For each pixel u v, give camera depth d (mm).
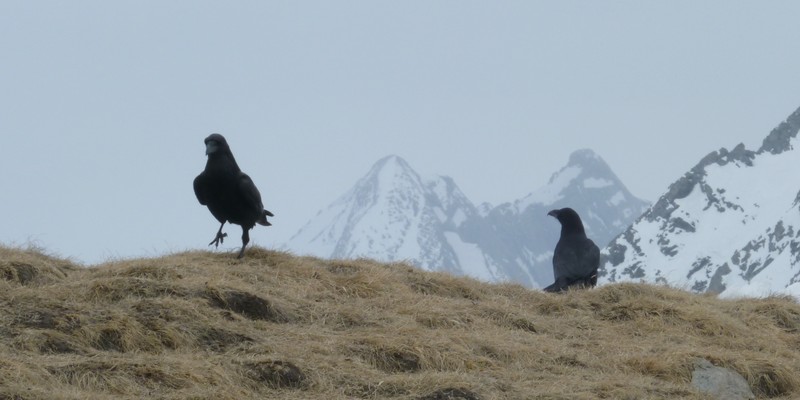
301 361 14500
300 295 17703
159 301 15648
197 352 14789
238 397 13375
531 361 16172
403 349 15469
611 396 14891
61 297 15914
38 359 13688
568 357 16594
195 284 16594
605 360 16844
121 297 16031
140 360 13805
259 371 14148
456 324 17484
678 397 15312
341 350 15289
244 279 17891
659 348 17625
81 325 14797
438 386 14102
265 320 16391
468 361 15547
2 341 14180
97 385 13180
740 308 20703
